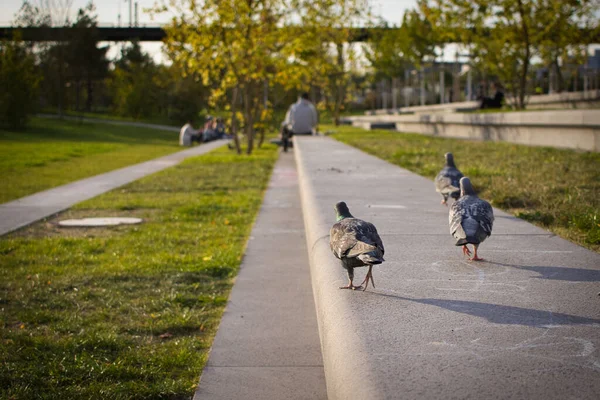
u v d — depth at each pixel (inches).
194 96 3080.7
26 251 398.0
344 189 443.8
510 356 139.6
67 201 621.6
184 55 1050.1
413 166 650.8
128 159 1186.0
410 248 251.3
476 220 209.3
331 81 2146.9
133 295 304.0
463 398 119.3
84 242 422.0
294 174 858.8
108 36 3572.8
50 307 287.7
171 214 531.2
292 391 202.5
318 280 217.9
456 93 2167.8
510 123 922.1
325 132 1609.3
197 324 264.5
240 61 1048.2
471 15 1080.8
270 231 459.2
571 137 777.6
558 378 127.7
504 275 209.9
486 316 167.8
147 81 3358.8
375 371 132.3
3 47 2287.2
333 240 183.0
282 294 304.3
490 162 637.9
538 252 242.8
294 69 1091.9
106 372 216.2
